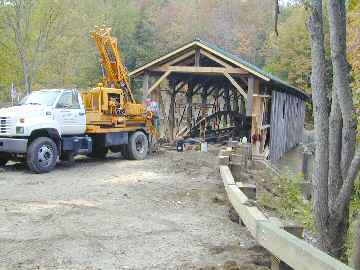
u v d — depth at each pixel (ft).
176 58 69.46
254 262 19.27
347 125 16.94
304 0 17.33
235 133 75.31
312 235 21.58
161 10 259.19
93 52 152.87
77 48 117.29
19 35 85.61
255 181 40.09
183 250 20.84
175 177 41.32
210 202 31.14
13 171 42.68
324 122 17.20
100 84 50.65
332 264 11.35
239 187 25.57
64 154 46.55
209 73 70.49
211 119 82.69
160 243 21.80
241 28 234.79
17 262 18.81
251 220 18.31
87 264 18.83
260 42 219.20
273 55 164.04
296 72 138.10
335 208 17.08
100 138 51.03
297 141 112.06
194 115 86.17
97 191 33.86
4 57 94.12
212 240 22.43
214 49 65.72
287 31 148.46
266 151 71.92
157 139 63.36
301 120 119.34
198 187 36.35
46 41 92.99
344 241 17.48
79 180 38.55
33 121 41.29
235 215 26.13
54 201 30.14
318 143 17.30
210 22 247.70
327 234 17.24
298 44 143.43
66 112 44.70
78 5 127.13
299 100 113.09
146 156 57.67
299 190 39.91
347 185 16.71
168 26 247.29
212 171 45.14
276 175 45.14
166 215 27.27
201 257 19.93
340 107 16.93
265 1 230.07
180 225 25.09
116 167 47.32
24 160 45.83
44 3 87.15
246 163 44.86
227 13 251.39
